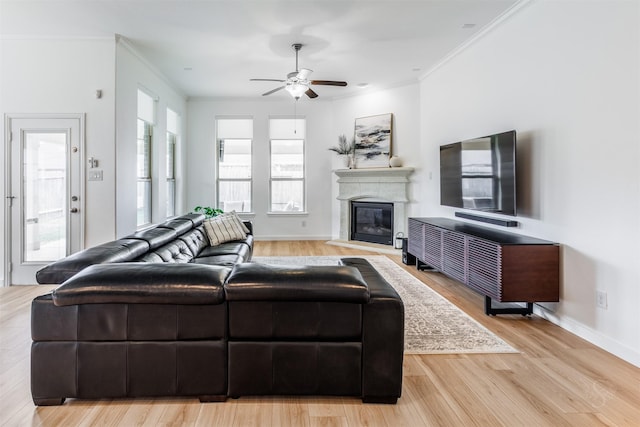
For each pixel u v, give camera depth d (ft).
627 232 7.86
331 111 24.04
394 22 12.67
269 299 5.85
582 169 9.05
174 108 21.04
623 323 7.98
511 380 7.02
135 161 15.42
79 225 13.82
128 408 5.98
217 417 5.74
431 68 17.80
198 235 13.97
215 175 23.94
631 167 7.74
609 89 8.23
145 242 9.00
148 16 12.14
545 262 9.84
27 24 12.65
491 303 11.27
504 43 12.27
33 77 13.56
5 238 13.75
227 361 6.03
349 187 22.94
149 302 5.75
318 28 13.15
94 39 13.62
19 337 8.91
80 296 5.64
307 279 5.91
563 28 9.61
